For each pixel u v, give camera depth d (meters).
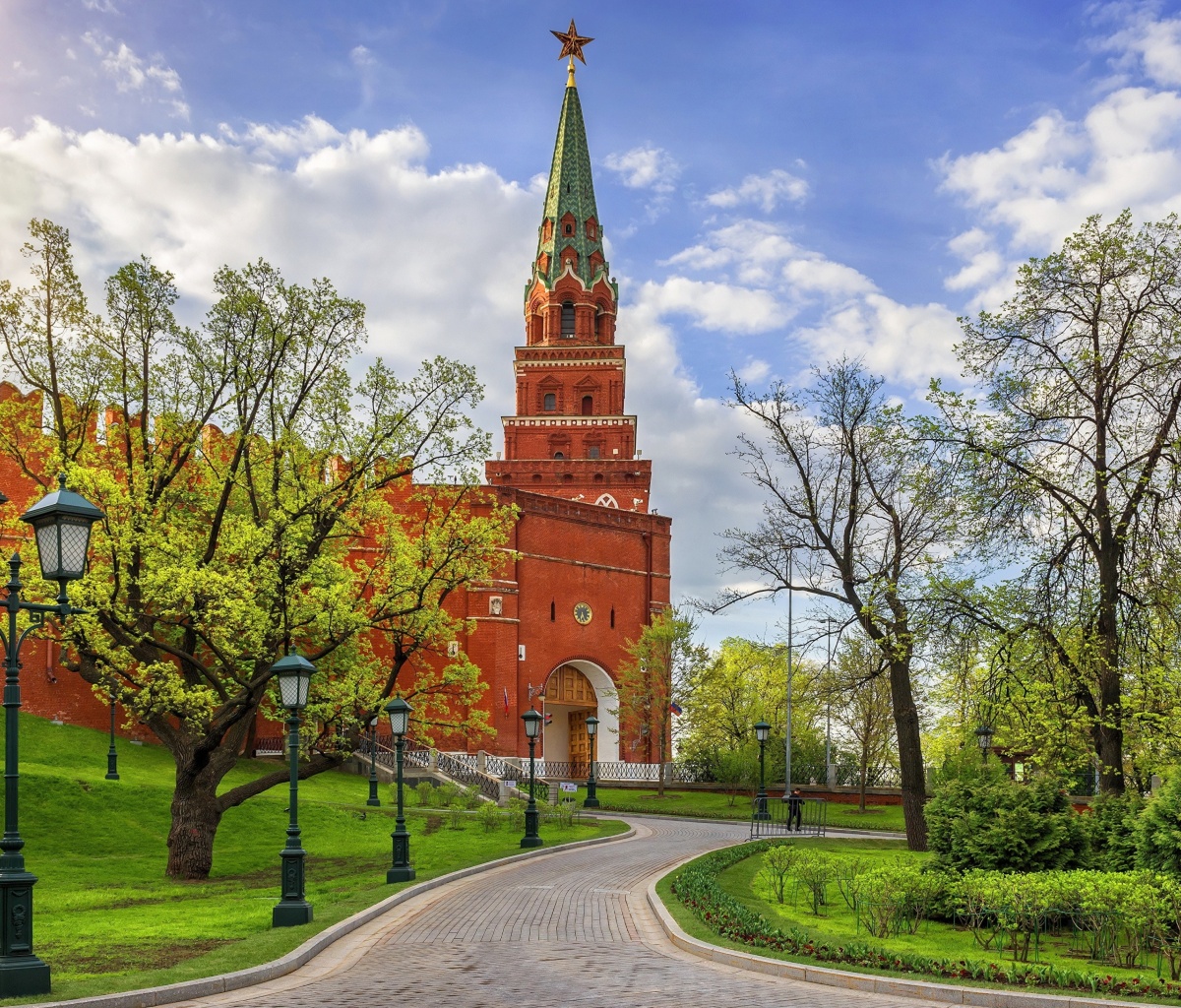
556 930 15.30
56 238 23.92
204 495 26.48
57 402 23.83
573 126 77.75
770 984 11.69
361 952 13.65
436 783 44.62
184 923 16.05
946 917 16.66
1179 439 20.86
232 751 24.58
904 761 27.62
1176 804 15.28
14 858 11.06
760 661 57.84
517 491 55.44
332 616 23.94
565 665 58.12
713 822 39.50
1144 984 11.61
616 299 76.81
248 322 24.17
